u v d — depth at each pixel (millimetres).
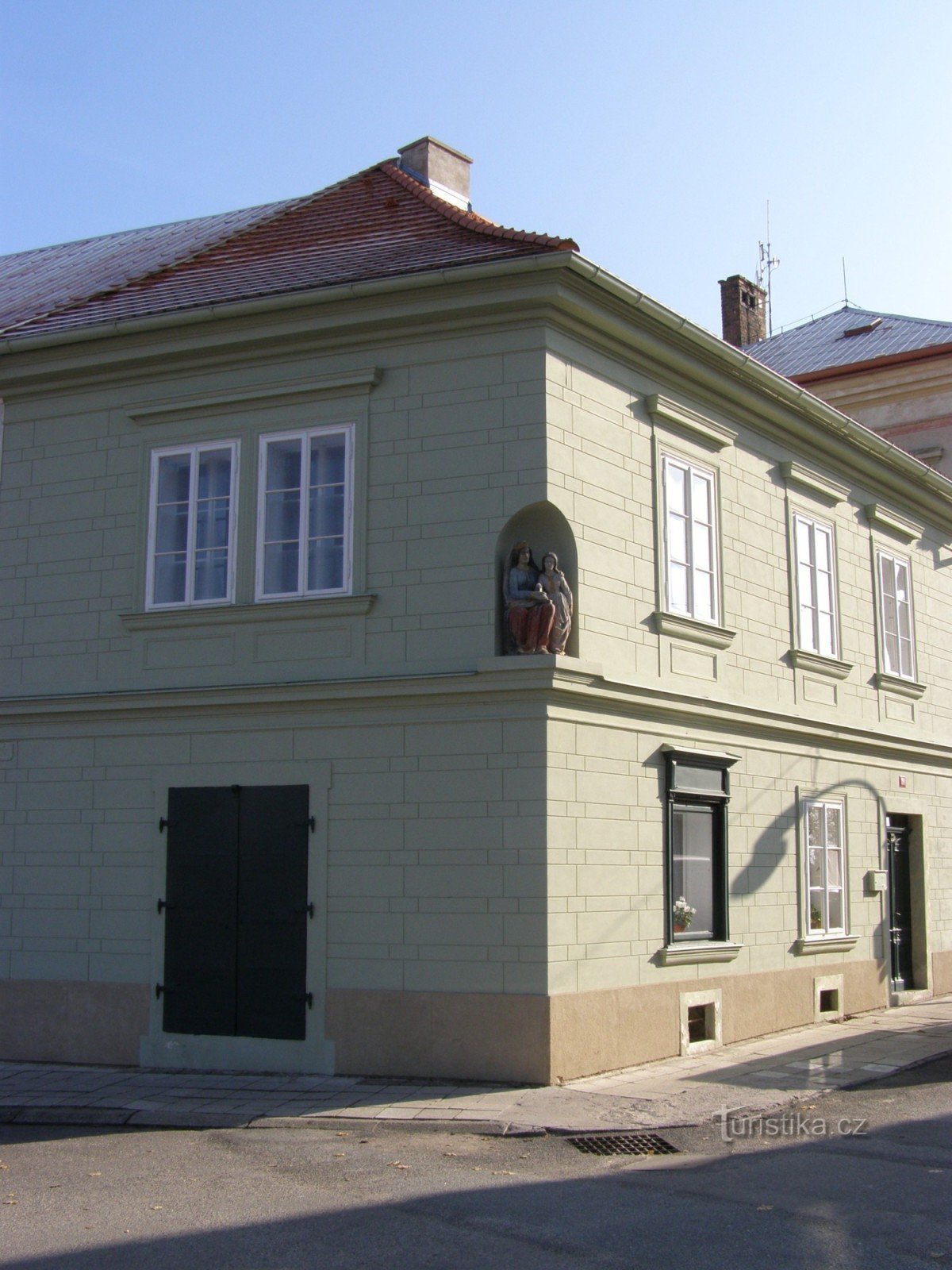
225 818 13609
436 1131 10641
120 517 14672
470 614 13062
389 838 12984
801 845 16766
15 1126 11352
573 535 13344
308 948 13078
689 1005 14234
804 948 16500
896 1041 15156
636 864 13695
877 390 25594
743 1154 9758
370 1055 12719
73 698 14336
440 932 12672
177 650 14141
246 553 13969
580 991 12695
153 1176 9234
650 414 14766
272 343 14086
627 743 13781
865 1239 7559
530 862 12484
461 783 12820
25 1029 14062
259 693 13531
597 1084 12297
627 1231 7730
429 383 13594
